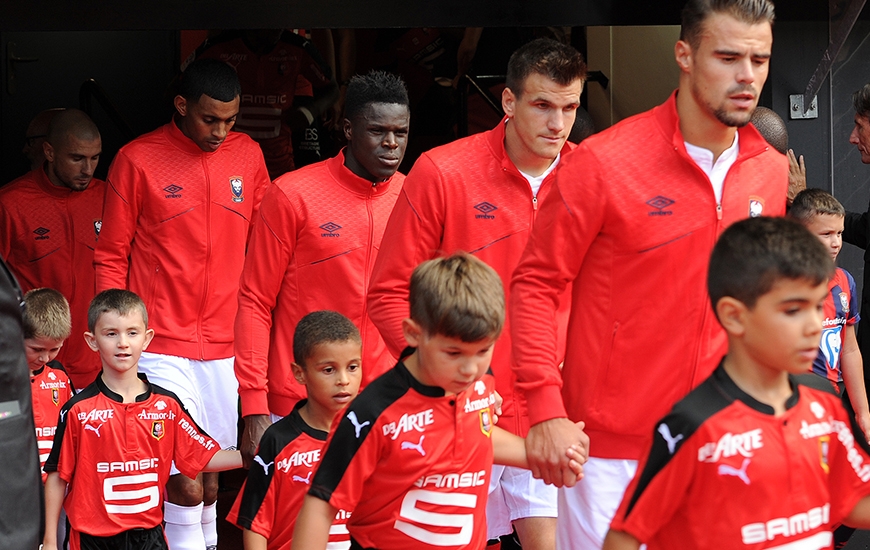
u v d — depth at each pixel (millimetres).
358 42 12539
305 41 10812
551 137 5168
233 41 10477
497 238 5371
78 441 6176
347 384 5309
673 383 4145
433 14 7812
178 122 7707
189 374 7648
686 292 4117
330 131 12445
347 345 5289
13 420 3689
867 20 8125
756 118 7297
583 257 4273
